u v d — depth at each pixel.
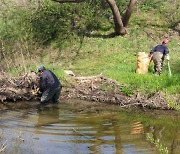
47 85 12.33
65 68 16.06
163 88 12.59
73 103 12.55
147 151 8.19
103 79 13.70
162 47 13.91
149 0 21.25
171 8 20.36
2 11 21.02
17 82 13.34
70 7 20.75
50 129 9.75
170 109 11.79
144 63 14.09
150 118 10.95
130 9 18.08
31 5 21.47
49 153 8.09
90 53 17.56
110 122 10.48
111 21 20.05
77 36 19.03
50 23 20.03
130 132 9.59
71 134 9.36
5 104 12.58
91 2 20.95
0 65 16.73
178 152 8.18
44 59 17.62
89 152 8.14
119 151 8.17
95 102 12.64
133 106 12.11
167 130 9.84
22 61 17.38
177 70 14.70
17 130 9.66
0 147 8.46
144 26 19.23
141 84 12.98
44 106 12.24
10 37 19.39
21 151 8.20
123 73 14.13
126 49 17.59
